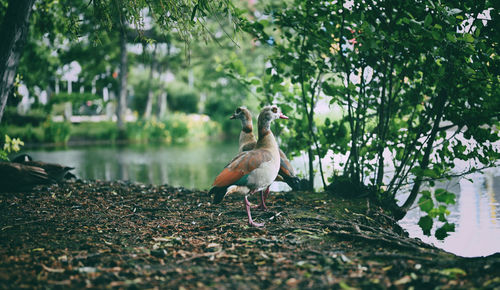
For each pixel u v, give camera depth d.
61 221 5.94
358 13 6.45
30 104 27.84
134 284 3.71
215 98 39.38
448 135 9.05
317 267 4.16
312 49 7.54
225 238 5.27
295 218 6.20
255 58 31.83
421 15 6.21
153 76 34.41
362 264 4.23
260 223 5.95
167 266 4.27
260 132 6.16
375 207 7.10
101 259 4.44
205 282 3.80
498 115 6.07
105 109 40.09
